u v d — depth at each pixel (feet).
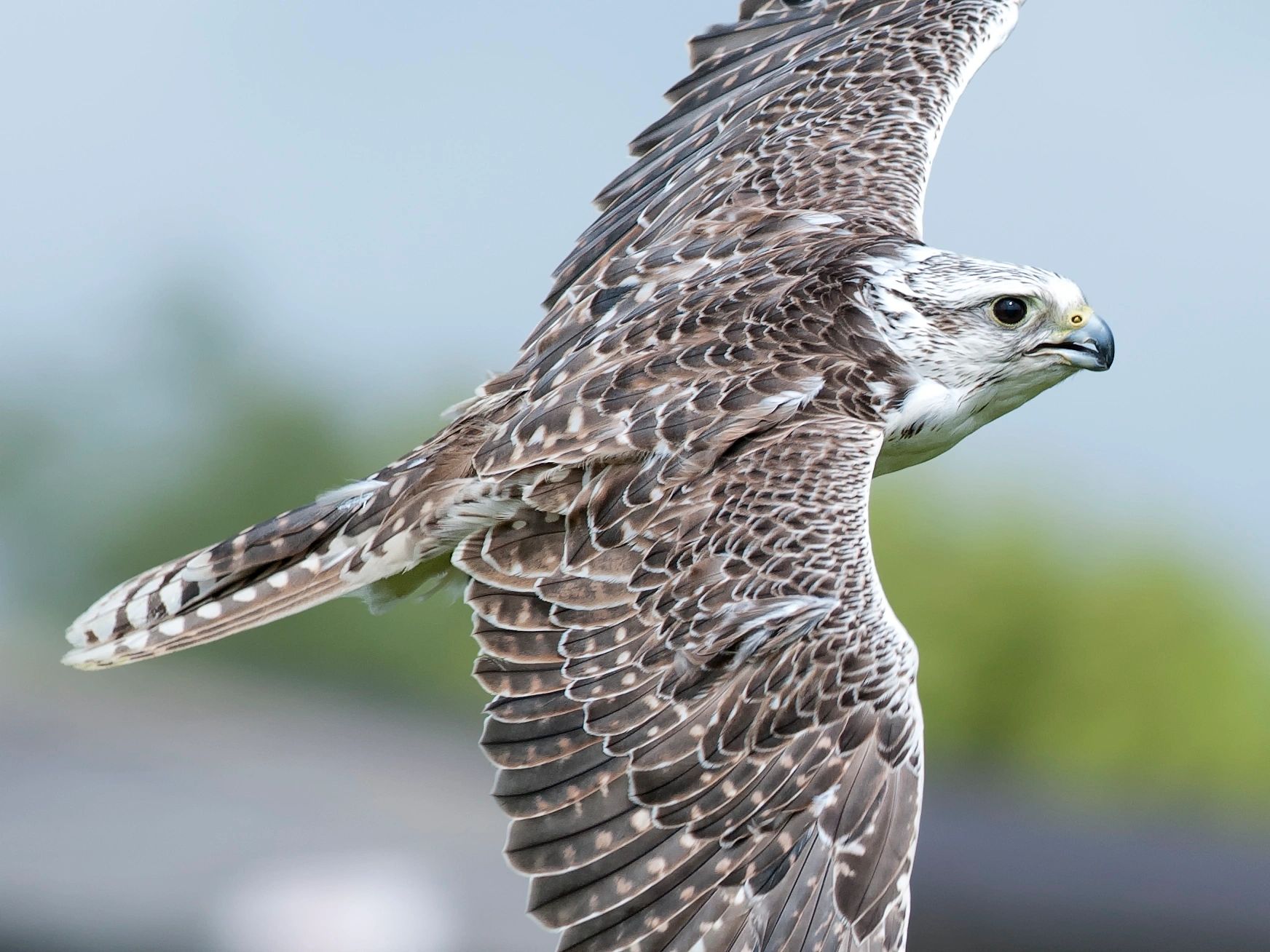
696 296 34.71
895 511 90.38
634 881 29.45
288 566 35.35
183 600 35.70
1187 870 51.52
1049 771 86.53
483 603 31.83
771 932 29.45
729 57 41.09
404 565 34.19
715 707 30.07
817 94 39.99
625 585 31.04
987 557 88.69
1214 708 85.71
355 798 53.52
